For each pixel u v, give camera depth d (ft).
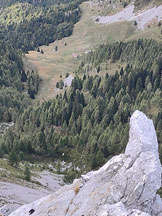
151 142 135.03
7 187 269.23
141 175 125.90
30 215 153.58
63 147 472.03
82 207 136.46
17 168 367.66
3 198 237.66
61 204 147.02
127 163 134.41
